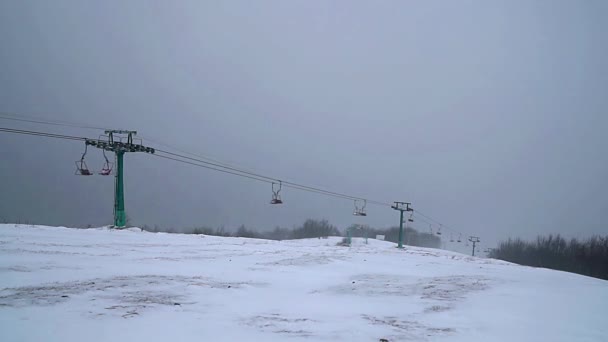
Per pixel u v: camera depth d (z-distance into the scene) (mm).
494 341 8023
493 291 14359
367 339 7867
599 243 93375
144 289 12008
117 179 38312
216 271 17359
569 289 15625
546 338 8375
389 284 15734
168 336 7504
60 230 31812
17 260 16328
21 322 8016
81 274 14359
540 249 103250
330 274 18672
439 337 8195
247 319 9172
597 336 8656
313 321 9258
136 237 32250
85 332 7543
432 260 30312
